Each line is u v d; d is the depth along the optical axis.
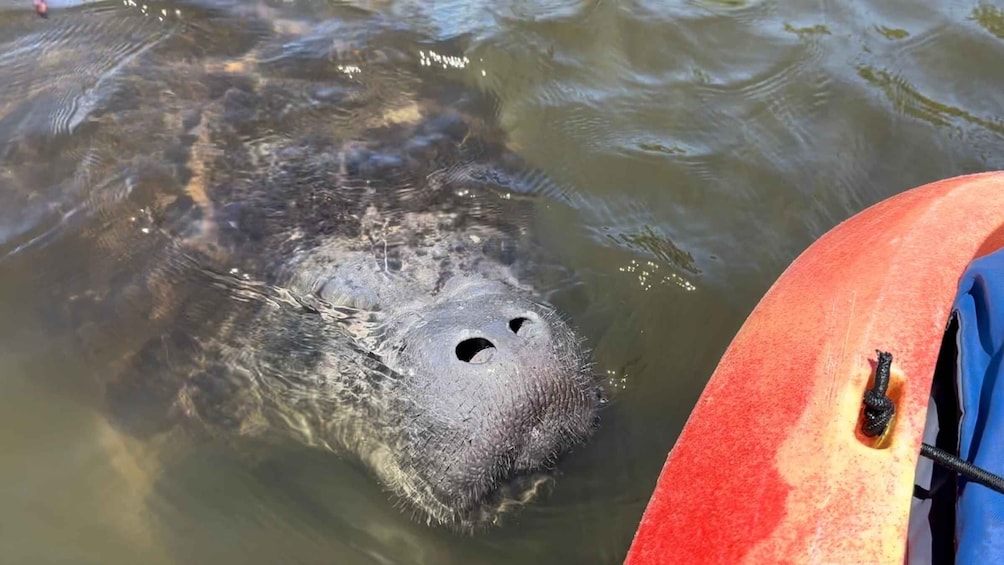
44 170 1.33
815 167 1.58
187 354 1.15
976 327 1.03
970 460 0.94
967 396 0.98
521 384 1.03
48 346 1.20
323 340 1.12
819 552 0.80
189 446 1.13
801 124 1.67
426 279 1.15
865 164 1.60
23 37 1.61
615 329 1.26
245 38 1.57
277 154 1.29
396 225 1.21
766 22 1.97
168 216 1.22
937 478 0.97
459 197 1.29
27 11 1.67
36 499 1.09
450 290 1.14
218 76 1.45
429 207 1.25
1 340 1.21
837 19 2.00
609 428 1.16
